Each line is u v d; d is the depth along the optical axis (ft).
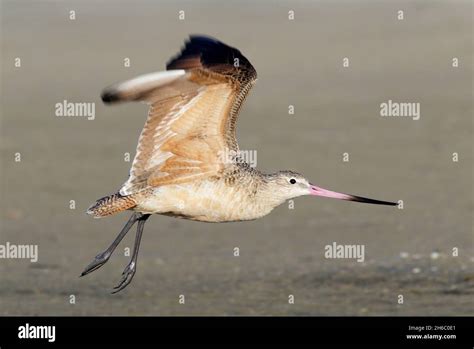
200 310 56.29
